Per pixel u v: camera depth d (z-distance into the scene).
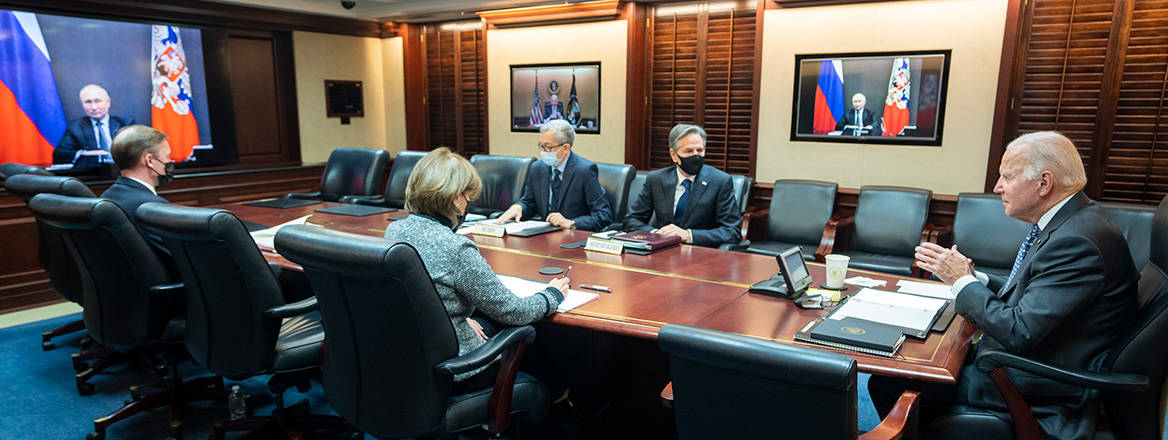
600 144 5.55
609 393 2.41
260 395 2.89
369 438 2.57
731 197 3.30
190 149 5.39
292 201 4.17
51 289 4.49
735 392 1.28
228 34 5.62
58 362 3.33
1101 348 1.60
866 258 4.01
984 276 2.14
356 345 1.67
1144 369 1.53
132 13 4.90
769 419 1.25
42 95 4.55
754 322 1.81
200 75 5.40
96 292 2.39
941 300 1.97
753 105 4.82
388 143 7.00
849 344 1.59
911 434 1.49
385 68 6.83
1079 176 1.66
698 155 3.22
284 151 6.21
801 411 1.20
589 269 2.44
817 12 4.49
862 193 4.27
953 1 4.07
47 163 4.64
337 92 6.45
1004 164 1.76
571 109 5.65
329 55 6.34
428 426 1.67
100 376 3.17
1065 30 3.84
